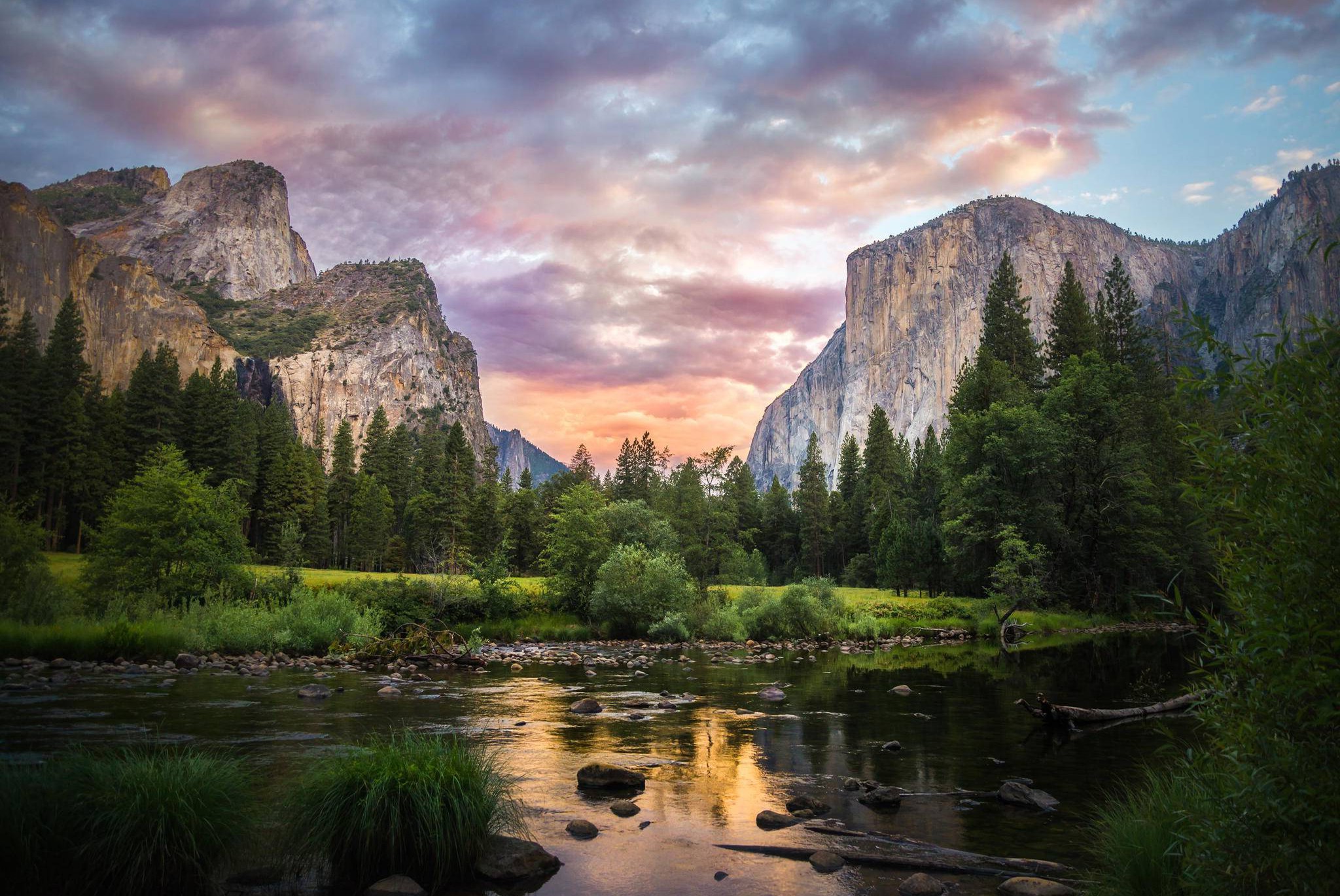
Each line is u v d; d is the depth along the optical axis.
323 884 6.91
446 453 120.25
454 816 7.25
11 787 6.60
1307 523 4.05
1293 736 4.30
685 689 20.70
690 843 8.29
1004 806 9.77
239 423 108.44
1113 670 25.23
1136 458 53.06
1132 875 6.21
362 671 23.95
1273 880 4.35
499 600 39.84
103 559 30.48
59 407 77.88
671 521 74.06
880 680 22.84
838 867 7.59
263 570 37.72
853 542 105.50
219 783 7.33
